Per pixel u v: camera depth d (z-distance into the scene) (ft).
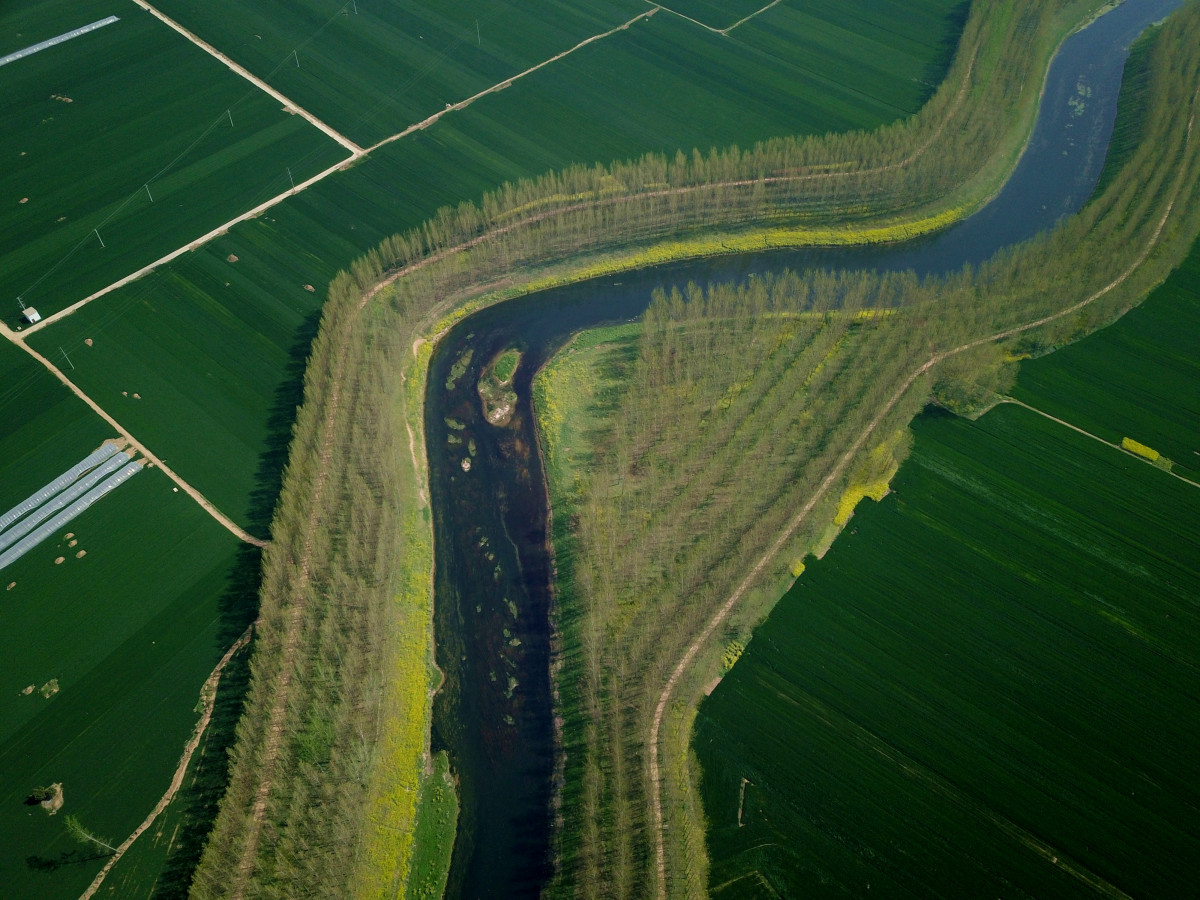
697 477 307.78
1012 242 417.69
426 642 274.16
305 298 362.74
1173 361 361.92
